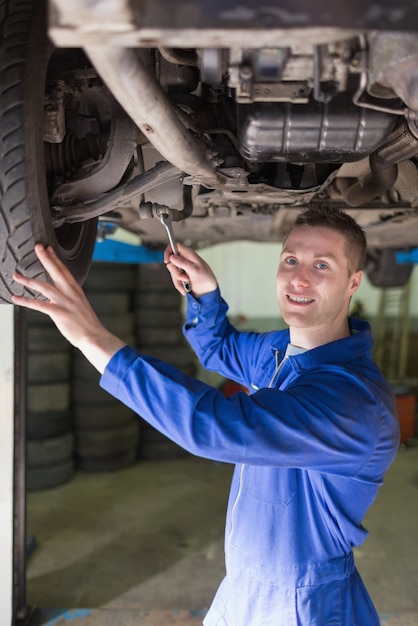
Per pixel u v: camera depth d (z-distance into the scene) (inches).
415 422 249.0
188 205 66.9
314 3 25.9
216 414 36.8
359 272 51.0
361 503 47.5
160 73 49.0
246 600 49.9
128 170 54.5
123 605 115.1
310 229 48.4
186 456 212.4
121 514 160.6
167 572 129.0
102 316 192.9
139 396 37.0
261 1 25.6
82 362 192.9
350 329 55.6
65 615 110.5
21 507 108.2
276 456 37.7
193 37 25.6
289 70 35.2
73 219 51.9
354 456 41.2
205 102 51.8
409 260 135.0
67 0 23.0
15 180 40.9
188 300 60.6
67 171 53.6
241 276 274.4
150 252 131.6
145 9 25.1
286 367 51.3
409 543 146.2
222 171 50.3
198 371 247.1
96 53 27.1
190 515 160.7
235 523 52.0
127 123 49.8
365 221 89.4
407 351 277.9
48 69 48.6
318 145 41.8
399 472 203.2
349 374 44.0
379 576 129.1
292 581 47.8
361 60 32.4
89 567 130.8
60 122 47.1
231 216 85.0
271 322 275.3
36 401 179.3
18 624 105.8
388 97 36.0
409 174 65.8
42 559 134.3
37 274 43.8
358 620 49.3
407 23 26.5
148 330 205.6
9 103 40.3
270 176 55.6
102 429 194.7
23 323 109.0
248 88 35.4
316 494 47.7
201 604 116.0
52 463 180.1
